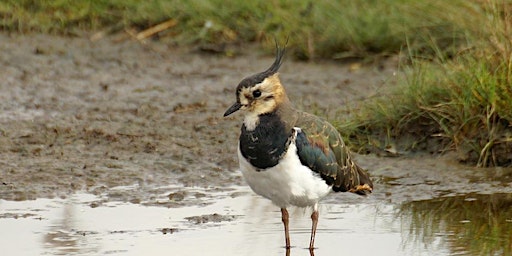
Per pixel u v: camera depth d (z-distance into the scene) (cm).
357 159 1410
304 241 1112
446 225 1162
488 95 1382
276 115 1042
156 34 2023
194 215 1198
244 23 1998
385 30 1881
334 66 1867
